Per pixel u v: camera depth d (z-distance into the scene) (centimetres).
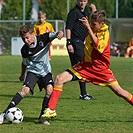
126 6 10269
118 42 9262
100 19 1708
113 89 1788
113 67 5297
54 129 1666
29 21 8525
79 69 1770
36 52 1803
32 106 2262
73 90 3017
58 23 8412
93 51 1745
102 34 1733
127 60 7062
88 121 1844
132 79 3788
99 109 2170
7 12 10169
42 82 1820
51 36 1809
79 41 2489
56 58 7331
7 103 2364
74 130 1648
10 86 3234
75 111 2108
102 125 1750
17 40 8644
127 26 9138
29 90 1794
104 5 9900
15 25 8662
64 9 9975
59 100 2498
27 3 10238
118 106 2269
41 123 1778
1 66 5375
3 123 1773
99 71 1764
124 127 1712
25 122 1803
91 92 2905
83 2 2489
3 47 8700
